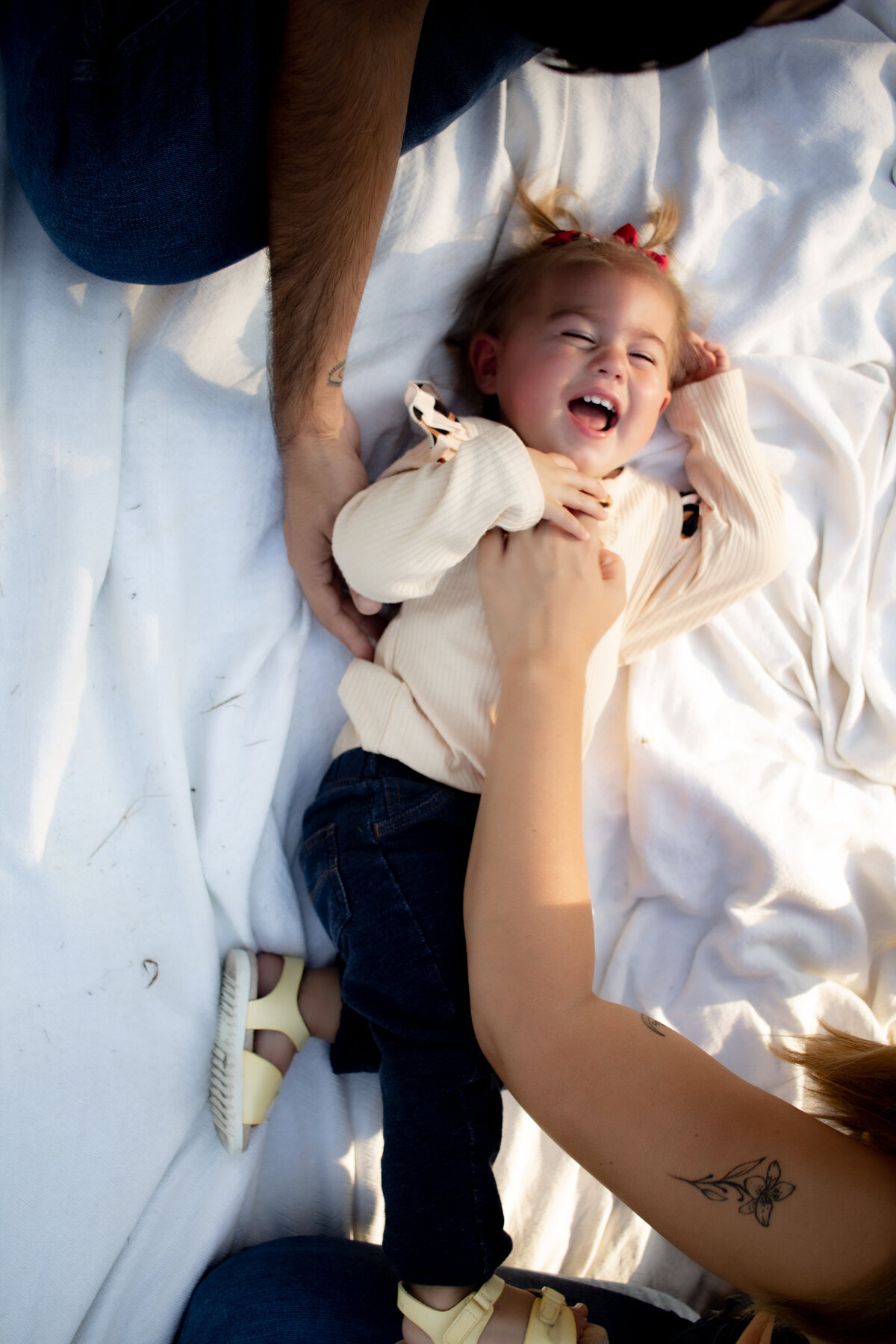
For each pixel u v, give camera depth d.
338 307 0.93
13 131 0.95
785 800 1.30
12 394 1.05
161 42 0.85
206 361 1.18
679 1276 1.29
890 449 1.43
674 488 1.36
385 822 1.13
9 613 1.04
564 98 1.27
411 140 1.10
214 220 0.97
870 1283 0.58
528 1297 0.98
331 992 1.23
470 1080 1.01
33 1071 1.01
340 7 0.75
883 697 1.38
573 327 1.17
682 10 0.61
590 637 1.00
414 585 1.09
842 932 1.28
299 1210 1.22
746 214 1.37
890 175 1.42
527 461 1.05
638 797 1.32
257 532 1.21
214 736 1.20
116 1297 1.05
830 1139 0.64
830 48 1.38
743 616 1.39
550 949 0.78
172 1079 1.11
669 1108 0.68
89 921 1.08
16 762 1.02
